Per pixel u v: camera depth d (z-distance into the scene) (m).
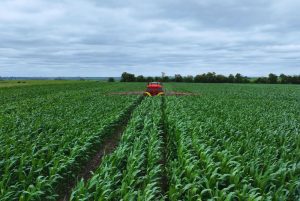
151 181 7.40
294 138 11.59
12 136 11.06
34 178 8.21
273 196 6.52
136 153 8.99
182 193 7.09
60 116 16.58
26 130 12.05
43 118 15.45
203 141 10.87
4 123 13.86
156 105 22.38
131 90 47.66
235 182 7.13
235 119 16.14
